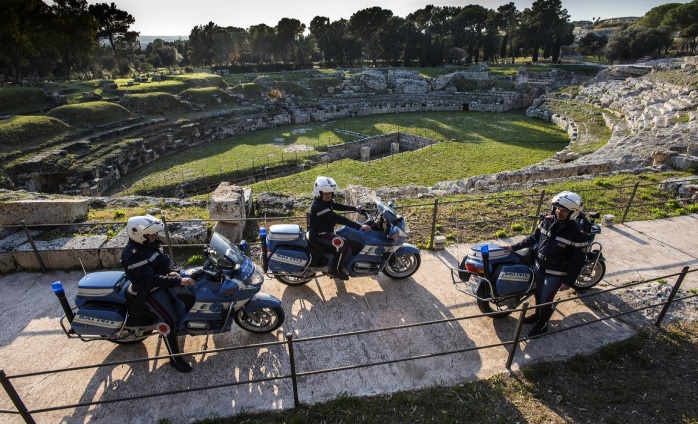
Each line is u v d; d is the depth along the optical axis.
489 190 17.92
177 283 5.43
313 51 107.69
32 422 4.66
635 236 10.26
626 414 5.10
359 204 11.07
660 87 45.06
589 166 20.34
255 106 56.94
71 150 33.38
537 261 6.58
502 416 5.11
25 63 52.88
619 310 7.29
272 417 5.13
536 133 46.75
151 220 5.40
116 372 5.82
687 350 6.28
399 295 7.77
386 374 5.84
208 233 9.67
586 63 94.50
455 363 6.05
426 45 89.94
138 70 87.25
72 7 61.16
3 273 8.34
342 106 60.62
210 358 6.11
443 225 11.22
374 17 91.19
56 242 8.60
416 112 62.91
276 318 6.41
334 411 5.20
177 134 42.50
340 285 8.11
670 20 84.88
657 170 17.41
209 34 94.00
